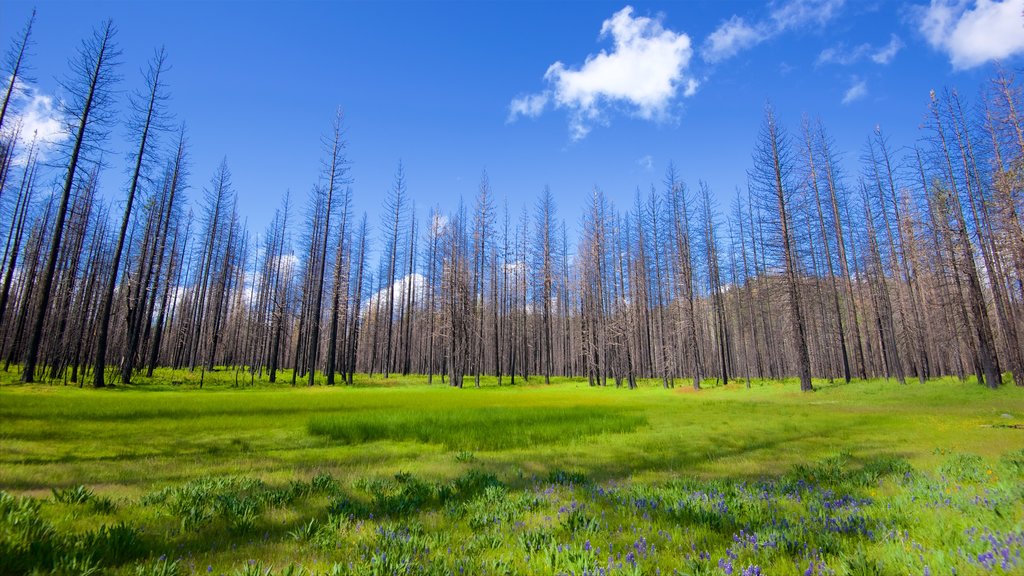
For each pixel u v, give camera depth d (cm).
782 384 3644
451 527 477
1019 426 1405
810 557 365
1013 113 2238
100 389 2736
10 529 379
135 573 336
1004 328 2741
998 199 2419
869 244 3850
